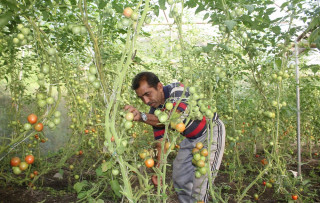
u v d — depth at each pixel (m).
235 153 4.48
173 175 2.80
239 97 4.83
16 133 3.23
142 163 1.83
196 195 2.46
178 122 1.76
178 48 1.95
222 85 3.76
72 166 3.80
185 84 1.83
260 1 2.02
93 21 2.03
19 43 1.93
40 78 1.92
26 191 3.19
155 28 5.34
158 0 1.67
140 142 2.71
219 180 4.26
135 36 1.40
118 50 3.71
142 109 4.37
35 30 1.94
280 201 3.42
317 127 6.00
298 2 2.26
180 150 2.75
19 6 1.76
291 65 2.67
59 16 2.61
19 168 2.11
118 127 1.65
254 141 4.68
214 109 2.10
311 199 3.29
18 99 3.61
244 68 3.25
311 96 5.60
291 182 3.29
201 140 2.59
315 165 5.22
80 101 3.34
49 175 4.04
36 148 3.78
